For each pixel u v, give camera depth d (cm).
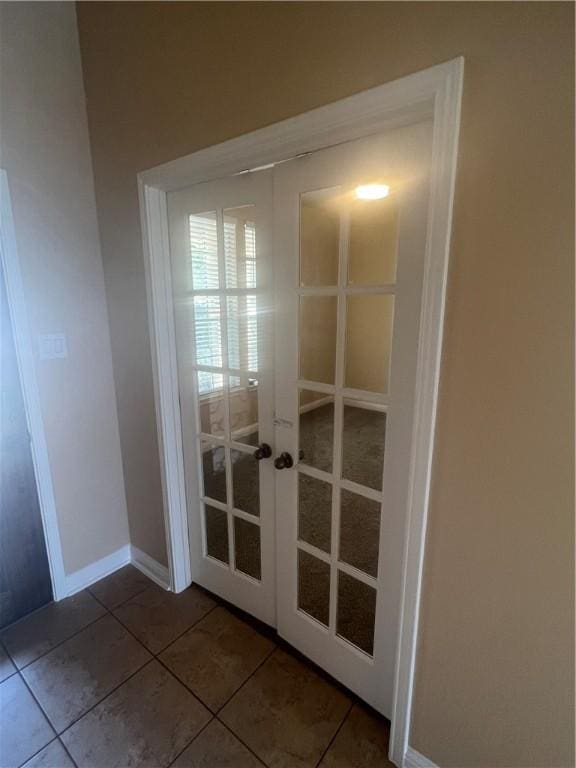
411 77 91
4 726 141
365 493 132
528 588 95
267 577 175
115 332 198
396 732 126
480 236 88
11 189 162
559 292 80
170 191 166
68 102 174
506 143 82
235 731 139
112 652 170
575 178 76
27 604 190
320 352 135
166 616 189
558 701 96
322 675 159
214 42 127
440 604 110
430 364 99
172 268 174
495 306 88
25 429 179
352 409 130
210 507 196
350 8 98
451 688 113
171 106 145
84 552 208
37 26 162
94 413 203
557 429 85
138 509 215
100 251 193
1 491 177
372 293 118
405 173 105
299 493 153
